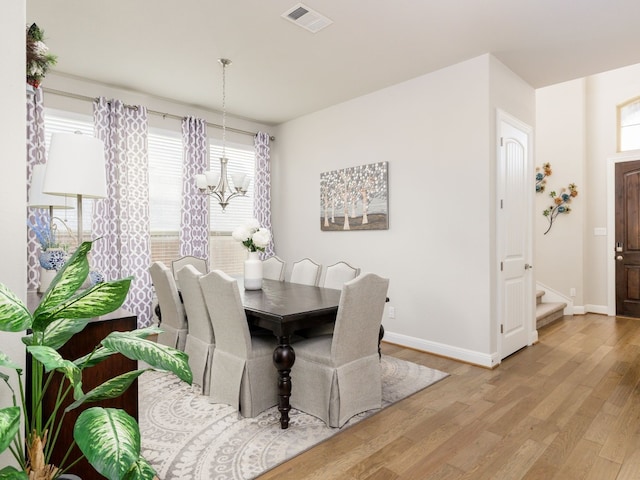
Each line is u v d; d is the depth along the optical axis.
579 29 2.99
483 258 3.46
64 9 2.75
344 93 4.43
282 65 3.67
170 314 3.37
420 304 3.94
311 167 5.20
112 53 3.44
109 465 0.78
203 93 4.45
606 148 5.59
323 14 2.80
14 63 1.19
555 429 2.31
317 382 2.43
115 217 4.20
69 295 1.00
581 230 5.61
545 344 4.13
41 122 3.66
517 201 3.90
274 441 2.19
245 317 2.48
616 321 5.21
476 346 3.50
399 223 4.13
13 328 0.87
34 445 1.01
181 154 4.88
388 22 2.90
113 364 1.71
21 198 1.21
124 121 4.28
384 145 4.27
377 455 2.05
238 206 5.47
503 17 2.82
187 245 4.76
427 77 3.87
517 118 3.88
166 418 2.47
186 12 2.79
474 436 2.23
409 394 2.82
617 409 2.57
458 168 3.62
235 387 2.54
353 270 3.42
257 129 5.65
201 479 1.85
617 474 1.88
